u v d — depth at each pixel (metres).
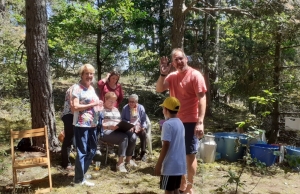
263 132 6.77
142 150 6.13
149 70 12.51
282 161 6.25
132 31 11.34
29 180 4.82
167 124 3.41
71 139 5.38
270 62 7.51
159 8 12.73
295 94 7.56
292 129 7.14
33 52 5.89
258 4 7.88
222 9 8.36
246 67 7.74
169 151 3.41
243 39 9.71
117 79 6.04
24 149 6.21
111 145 5.96
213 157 6.20
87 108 4.54
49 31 11.34
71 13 10.94
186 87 3.94
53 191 4.44
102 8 11.02
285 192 4.72
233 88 7.99
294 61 8.39
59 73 13.34
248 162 5.05
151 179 5.12
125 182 4.94
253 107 8.18
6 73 10.34
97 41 11.84
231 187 4.81
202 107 3.87
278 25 7.09
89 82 4.61
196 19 12.98
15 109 10.65
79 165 4.62
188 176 4.07
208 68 11.98
